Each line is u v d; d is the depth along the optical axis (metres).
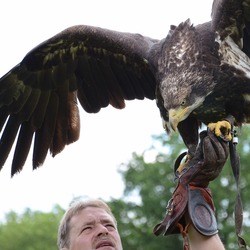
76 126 12.17
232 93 10.41
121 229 32.62
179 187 9.02
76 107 12.16
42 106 12.22
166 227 8.82
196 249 8.73
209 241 8.70
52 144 12.19
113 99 11.98
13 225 45.16
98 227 9.45
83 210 9.53
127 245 32.28
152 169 34.09
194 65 10.40
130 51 11.38
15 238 44.28
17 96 12.26
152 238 31.47
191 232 8.79
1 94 12.27
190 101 10.27
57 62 12.05
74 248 9.47
